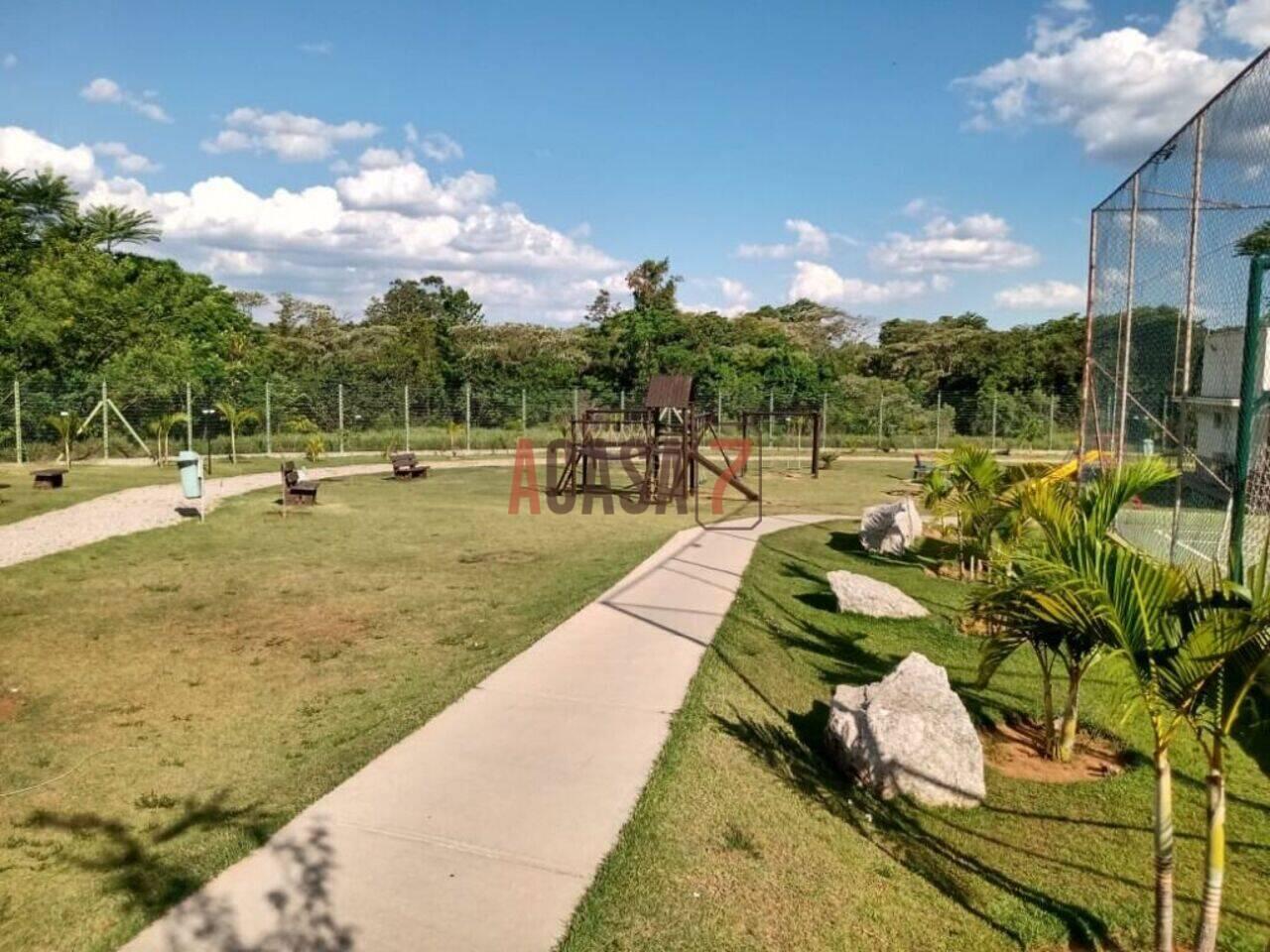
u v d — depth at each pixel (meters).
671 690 6.13
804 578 10.84
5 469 22.52
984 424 40.22
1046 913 4.00
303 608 9.04
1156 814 3.48
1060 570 3.63
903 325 66.50
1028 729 6.45
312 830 4.11
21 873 3.92
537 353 52.12
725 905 3.71
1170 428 10.65
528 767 4.83
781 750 5.55
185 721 5.88
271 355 43.75
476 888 3.63
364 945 3.25
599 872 3.77
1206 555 9.55
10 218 35.66
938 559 12.57
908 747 5.18
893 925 3.80
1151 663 3.42
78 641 7.76
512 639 7.85
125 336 34.06
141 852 4.09
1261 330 7.64
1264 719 6.39
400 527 14.77
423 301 65.88
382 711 6.00
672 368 46.69
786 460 32.06
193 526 14.16
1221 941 3.82
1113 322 13.14
